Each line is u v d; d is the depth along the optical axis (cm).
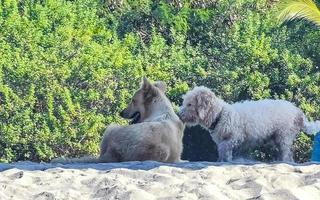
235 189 779
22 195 777
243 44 3334
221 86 3269
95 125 3152
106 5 3650
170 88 3231
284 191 738
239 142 1507
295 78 3234
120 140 1136
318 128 1600
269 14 3478
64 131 3145
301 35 3447
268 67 3319
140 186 782
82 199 759
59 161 1122
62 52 3369
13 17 3441
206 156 2873
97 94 3206
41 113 3238
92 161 1134
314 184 775
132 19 3594
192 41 3528
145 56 3403
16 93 3234
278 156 1578
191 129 2855
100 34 3531
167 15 3534
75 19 3553
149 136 1128
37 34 3422
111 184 805
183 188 773
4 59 3297
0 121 3156
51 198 762
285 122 1569
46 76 3262
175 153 1152
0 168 971
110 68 3319
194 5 3569
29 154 3153
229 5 3494
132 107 1202
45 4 3612
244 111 1527
